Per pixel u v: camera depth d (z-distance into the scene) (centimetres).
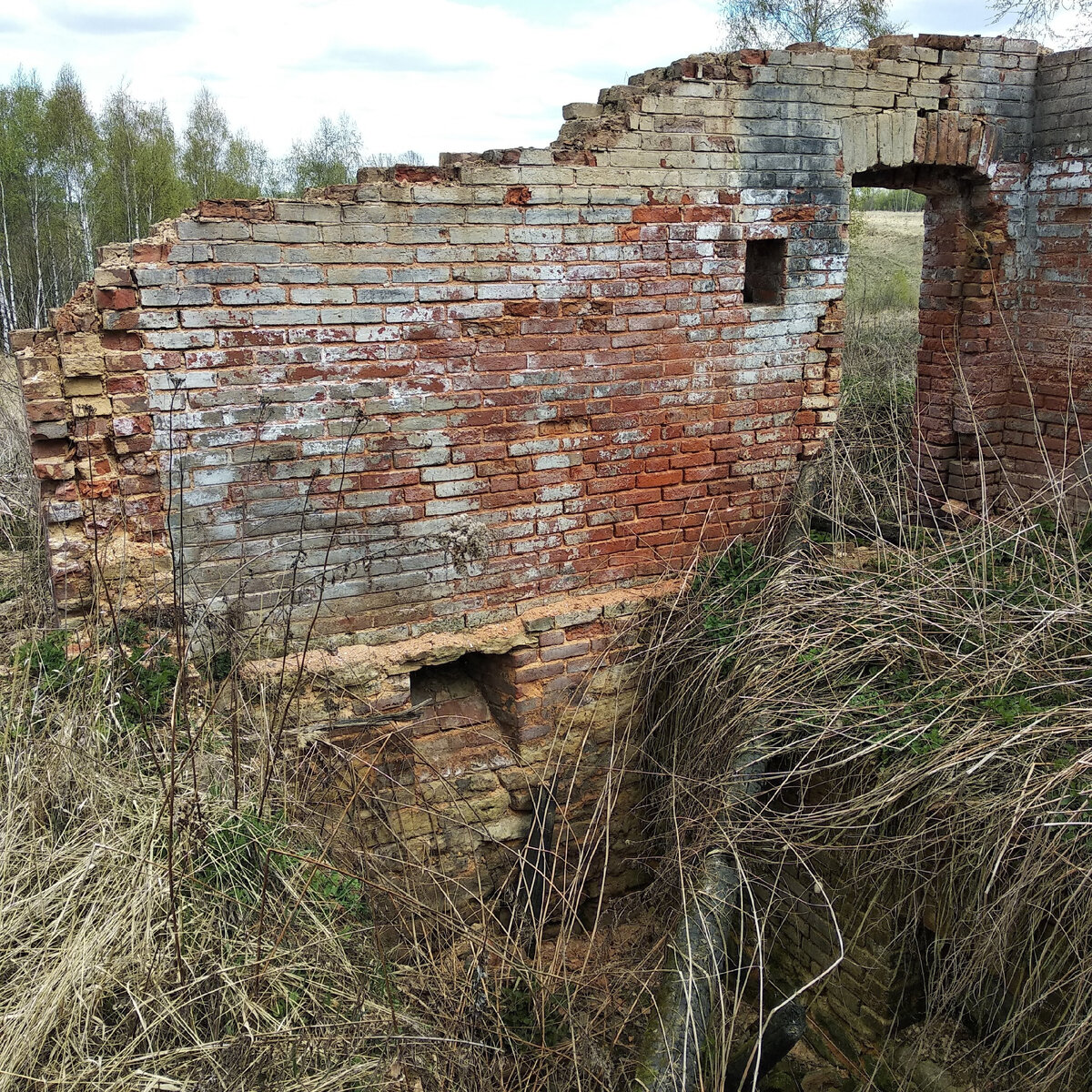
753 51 489
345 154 3030
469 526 471
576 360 479
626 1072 352
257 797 345
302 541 432
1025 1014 333
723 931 369
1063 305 598
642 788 542
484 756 508
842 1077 439
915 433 683
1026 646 398
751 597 496
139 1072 239
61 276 2283
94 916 276
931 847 356
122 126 2364
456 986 349
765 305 529
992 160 589
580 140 459
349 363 424
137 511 398
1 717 353
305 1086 258
